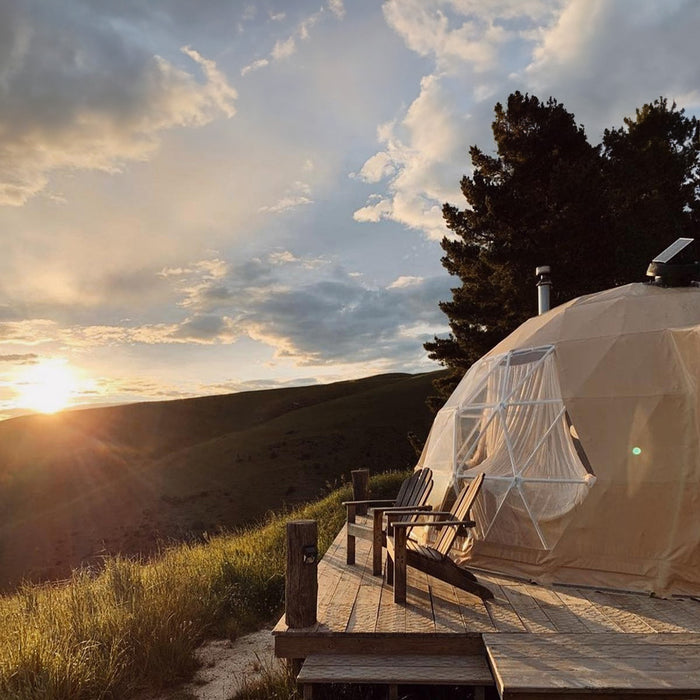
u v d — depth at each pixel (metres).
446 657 4.62
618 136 21.81
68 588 7.99
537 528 6.31
